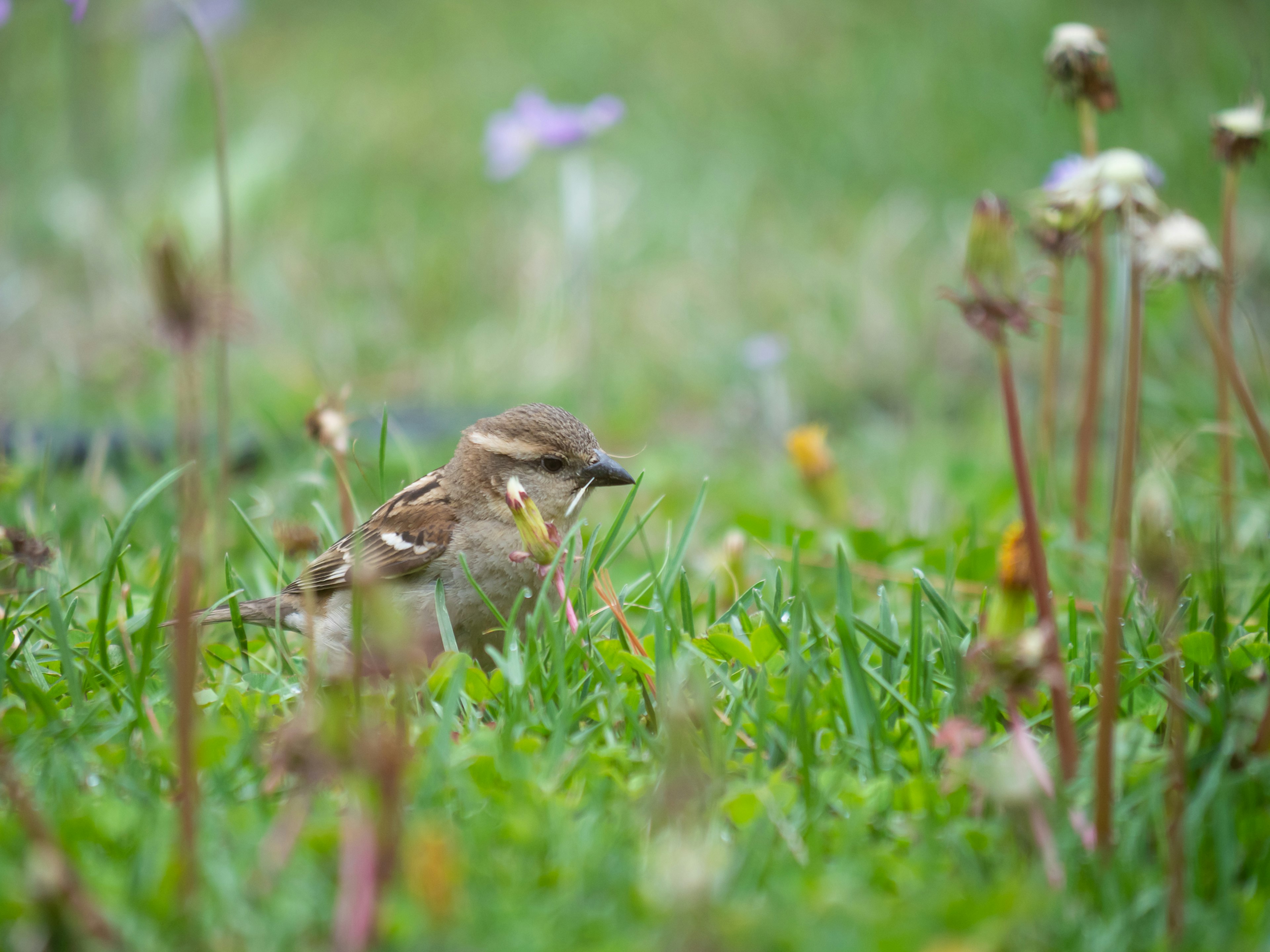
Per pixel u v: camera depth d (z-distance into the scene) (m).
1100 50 8.94
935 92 23.11
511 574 8.83
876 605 9.75
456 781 5.87
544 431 9.25
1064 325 16.98
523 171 21.69
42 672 7.32
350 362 17.17
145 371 16.22
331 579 8.82
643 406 16.52
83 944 4.59
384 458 9.02
